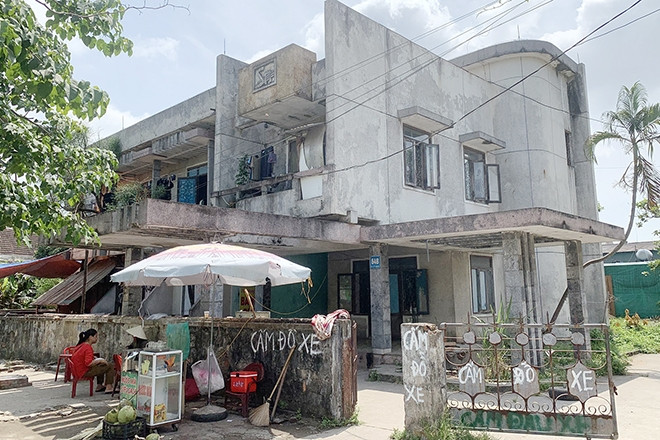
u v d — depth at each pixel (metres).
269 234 9.60
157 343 6.69
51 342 12.44
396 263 15.03
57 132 5.16
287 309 15.58
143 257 12.34
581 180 18.34
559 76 17.98
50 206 4.86
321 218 11.83
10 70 4.21
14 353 13.70
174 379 6.61
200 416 6.89
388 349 11.62
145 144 17.88
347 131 11.98
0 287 17.75
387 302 11.80
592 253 17.48
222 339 8.47
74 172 5.27
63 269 15.77
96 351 10.91
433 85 14.79
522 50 16.55
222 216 8.91
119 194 15.95
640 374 11.16
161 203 8.16
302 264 16.00
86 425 6.76
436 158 14.45
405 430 5.85
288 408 7.28
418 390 5.80
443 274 13.98
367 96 12.66
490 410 5.64
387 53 13.44
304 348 7.21
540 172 16.12
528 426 5.47
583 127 18.48
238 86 14.45
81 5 4.58
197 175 17.62
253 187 13.43
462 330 13.45
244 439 6.12
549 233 10.77
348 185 11.78
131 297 12.84
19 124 4.72
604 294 17.31
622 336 16.41
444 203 14.46
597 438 5.21
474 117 16.25
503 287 15.81
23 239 4.77
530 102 16.53
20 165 4.74
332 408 6.73
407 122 13.65
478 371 5.76
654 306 26.19
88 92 4.41
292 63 12.78
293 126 14.74
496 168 16.39
